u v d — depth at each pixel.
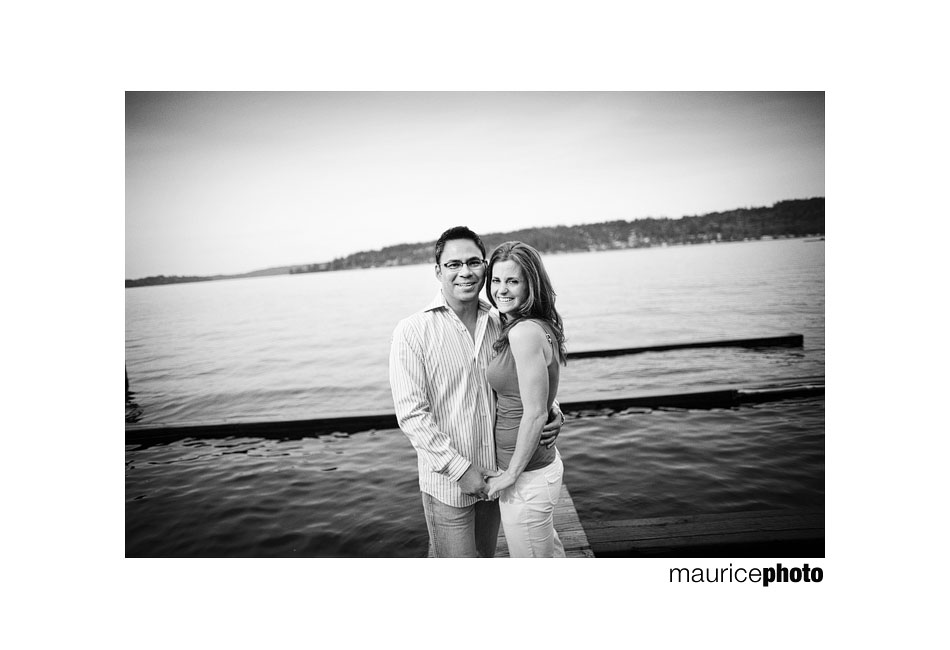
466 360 2.45
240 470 4.24
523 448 2.21
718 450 4.27
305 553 3.41
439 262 2.39
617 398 4.87
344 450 4.52
